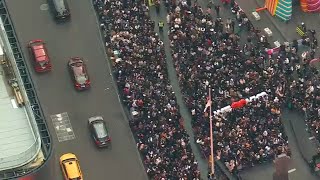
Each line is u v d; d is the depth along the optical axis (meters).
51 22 149.50
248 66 138.38
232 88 135.88
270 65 139.62
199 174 129.62
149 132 132.38
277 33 148.88
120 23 143.38
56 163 133.50
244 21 146.88
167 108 134.25
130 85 137.38
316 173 133.62
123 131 137.88
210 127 130.12
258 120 133.00
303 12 151.12
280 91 136.50
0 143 123.75
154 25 145.88
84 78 141.50
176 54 140.12
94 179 133.88
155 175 128.88
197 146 133.62
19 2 151.75
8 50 130.12
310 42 145.50
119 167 134.75
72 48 146.62
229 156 130.62
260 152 131.12
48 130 126.00
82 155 135.50
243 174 132.00
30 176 122.31
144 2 146.75
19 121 125.81
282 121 137.50
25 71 130.25
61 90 141.88
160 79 137.50
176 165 129.12
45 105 140.38
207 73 137.00
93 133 135.88
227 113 133.50
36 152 122.62
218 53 139.62
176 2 146.75
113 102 140.75
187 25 143.25
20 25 149.12
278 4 149.25
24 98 127.12
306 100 136.25
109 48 142.88
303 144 136.00
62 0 149.75
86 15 150.25
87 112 140.00
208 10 148.62
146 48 140.25
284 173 123.56
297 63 141.25
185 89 137.00
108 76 143.50
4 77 129.12
